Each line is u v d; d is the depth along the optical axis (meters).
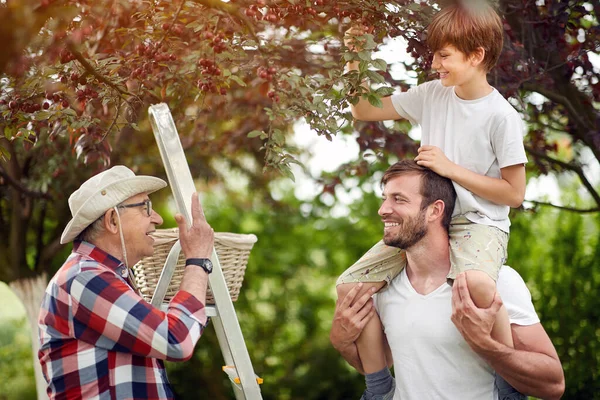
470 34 2.84
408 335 3.03
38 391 5.93
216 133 6.70
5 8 1.94
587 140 4.39
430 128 3.09
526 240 6.54
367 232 9.84
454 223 3.05
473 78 2.95
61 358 2.62
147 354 2.58
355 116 3.34
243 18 2.93
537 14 4.06
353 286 3.16
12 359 9.09
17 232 5.94
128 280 2.80
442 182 3.00
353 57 2.88
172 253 2.82
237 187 9.53
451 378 2.98
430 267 3.06
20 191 5.45
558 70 4.24
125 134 6.19
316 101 3.00
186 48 3.48
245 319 9.27
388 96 3.27
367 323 3.19
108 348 2.61
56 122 3.31
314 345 9.20
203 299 2.69
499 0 3.87
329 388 8.98
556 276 6.28
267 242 9.63
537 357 2.91
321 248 9.79
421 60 3.49
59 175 5.77
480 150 2.95
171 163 2.83
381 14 3.07
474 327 2.80
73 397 2.61
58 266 8.06
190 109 5.74
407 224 2.97
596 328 6.11
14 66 2.22
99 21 2.92
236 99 5.96
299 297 9.49
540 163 4.92
